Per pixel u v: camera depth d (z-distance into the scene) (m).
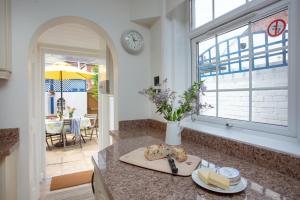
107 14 1.92
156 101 1.34
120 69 1.97
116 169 0.88
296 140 0.96
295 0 0.95
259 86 1.16
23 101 1.59
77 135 4.03
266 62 1.12
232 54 1.35
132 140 1.43
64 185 2.42
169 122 1.31
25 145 1.60
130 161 0.95
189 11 1.75
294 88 0.97
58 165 3.12
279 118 1.06
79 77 4.89
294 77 0.96
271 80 1.09
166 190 0.68
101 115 3.13
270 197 0.63
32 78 1.93
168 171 0.83
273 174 0.81
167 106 1.34
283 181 0.74
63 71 4.47
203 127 1.46
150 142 1.37
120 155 1.08
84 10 1.82
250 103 1.21
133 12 1.98
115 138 1.66
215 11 1.47
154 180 0.76
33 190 1.94
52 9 1.70
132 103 2.03
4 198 1.31
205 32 1.57
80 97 6.04
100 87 3.11
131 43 1.97
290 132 0.99
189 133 1.41
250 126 1.20
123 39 1.93
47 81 5.75
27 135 1.61
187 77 1.77
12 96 1.56
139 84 2.06
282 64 1.04
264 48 1.13
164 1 1.77
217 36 1.48
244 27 1.25
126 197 0.64
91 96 6.16
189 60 1.76
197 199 0.62
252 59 1.20
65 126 3.88
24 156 1.60
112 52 2.10
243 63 1.26
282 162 0.81
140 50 2.03
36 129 2.26
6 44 1.48
